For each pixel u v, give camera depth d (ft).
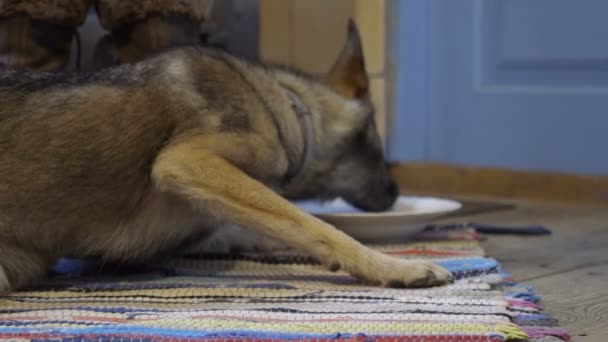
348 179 6.17
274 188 5.77
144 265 5.80
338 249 5.36
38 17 6.37
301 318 4.85
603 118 8.57
